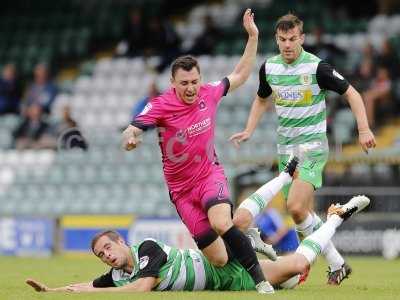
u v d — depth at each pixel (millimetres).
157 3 68188
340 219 23984
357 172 43969
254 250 23656
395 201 43344
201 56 61188
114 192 53906
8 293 23328
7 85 61906
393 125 53281
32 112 58750
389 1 64000
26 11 71062
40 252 48031
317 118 26156
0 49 67375
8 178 57000
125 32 65625
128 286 22438
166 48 61750
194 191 23000
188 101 22969
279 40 25969
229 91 24297
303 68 26000
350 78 52906
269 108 55125
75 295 21719
